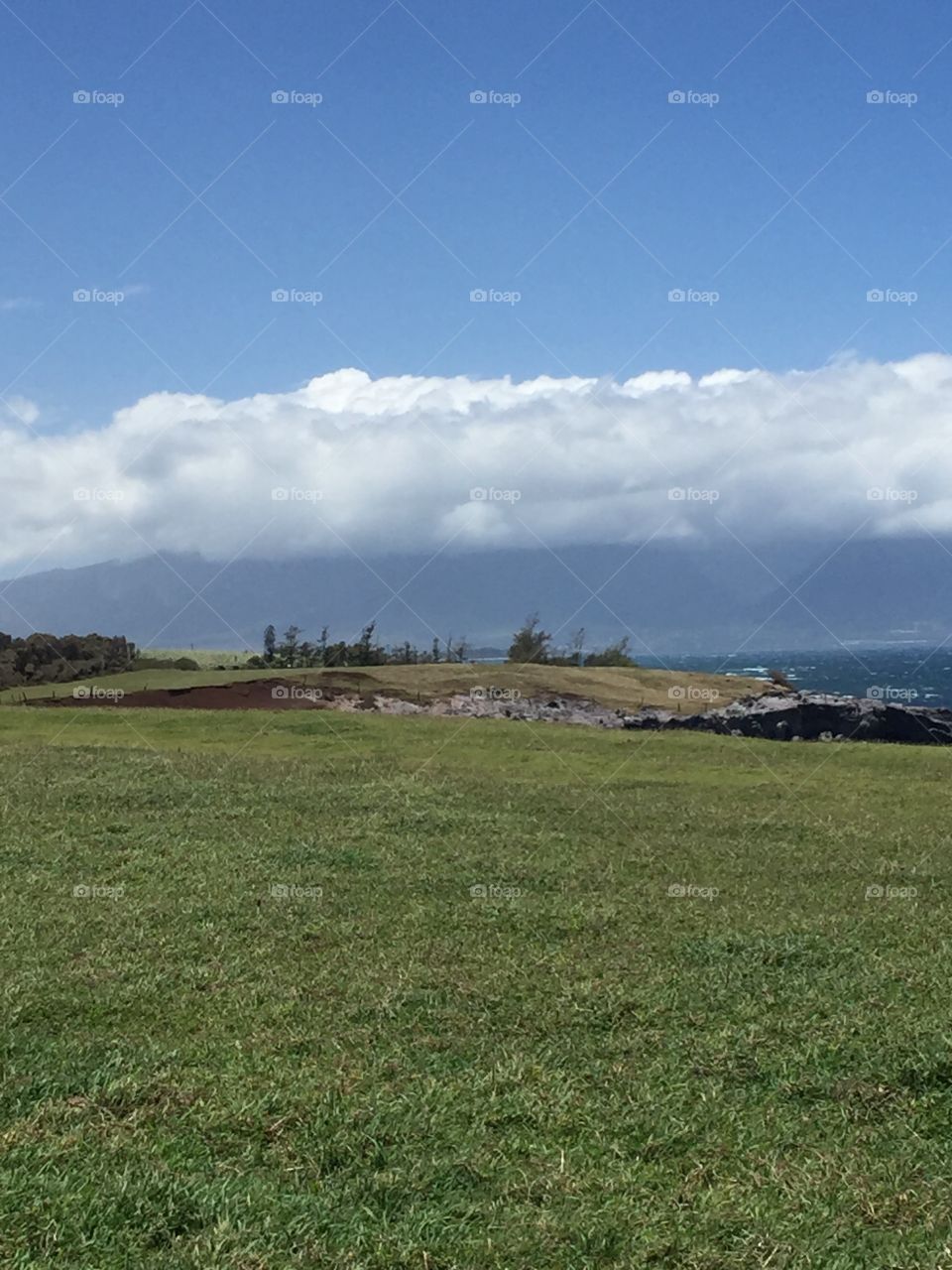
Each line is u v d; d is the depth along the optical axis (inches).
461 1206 314.2
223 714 1740.9
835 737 1957.4
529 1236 299.3
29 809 944.9
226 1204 308.3
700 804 1083.3
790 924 638.5
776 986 515.8
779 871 799.7
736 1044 439.5
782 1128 368.8
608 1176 333.7
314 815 959.0
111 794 1012.5
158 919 640.4
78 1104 372.8
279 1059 421.7
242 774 1157.7
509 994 502.3
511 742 1529.3
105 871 756.6
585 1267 287.1
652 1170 340.5
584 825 958.4
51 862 773.9
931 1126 370.6
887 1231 307.0
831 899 717.3
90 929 616.7
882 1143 359.9
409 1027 459.8
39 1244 287.4
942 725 1990.7
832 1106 385.7
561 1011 478.9
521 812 1007.0
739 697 2370.8
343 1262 285.3
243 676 2268.7
